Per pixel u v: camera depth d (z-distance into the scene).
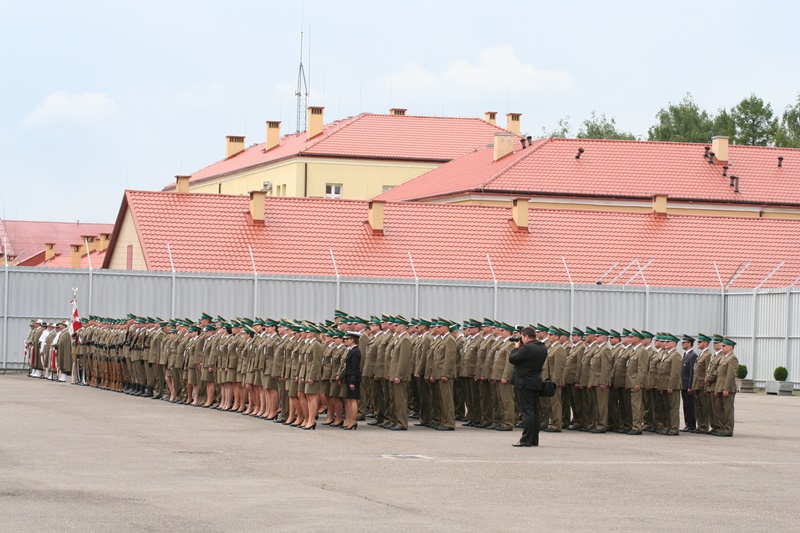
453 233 56.19
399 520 14.98
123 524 14.34
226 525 14.41
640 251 56.84
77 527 14.07
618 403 30.12
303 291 49.59
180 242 52.22
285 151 89.44
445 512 15.74
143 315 48.78
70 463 20.16
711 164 71.56
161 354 36.94
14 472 18.86
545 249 56.00
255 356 30.94
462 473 19.95
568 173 68.56
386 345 29.72
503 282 51.25
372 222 55.19
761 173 71.44
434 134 87.94
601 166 69.69
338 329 29.58
